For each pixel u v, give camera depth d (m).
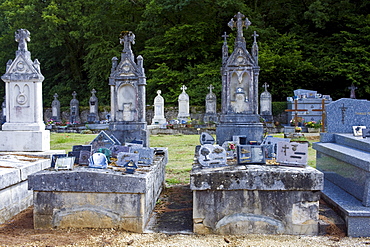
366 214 4.34
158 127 21.17
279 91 31.55
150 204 5.18
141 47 37.56
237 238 4.27
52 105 31.88
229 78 8.48
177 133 20.28
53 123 25.70
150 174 5.07
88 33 33.34
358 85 29.02
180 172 8.77
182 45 34.38
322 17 30.20
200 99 30.02
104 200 4.56
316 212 4.41
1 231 4.59
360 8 32.31
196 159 6.17
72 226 4.58
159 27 35.16
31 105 8.29
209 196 4.47
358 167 5.14
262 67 29.06
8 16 35.56
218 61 32.66
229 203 4.46
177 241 4.17
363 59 28.94
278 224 4.43
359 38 29.88
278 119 28.23
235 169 4.54
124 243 4.10
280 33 34.72
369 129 6.62
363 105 7.73
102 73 35.69
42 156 7.48
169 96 31.25
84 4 36.28
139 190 4.47
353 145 6.40
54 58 39.09
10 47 38.50
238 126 8.17
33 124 8.17
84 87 38.84
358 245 4.05
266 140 6.29
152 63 35.97
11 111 8.32
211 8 33.12
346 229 4.45
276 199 4.43
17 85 8.32
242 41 8.50
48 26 33.53
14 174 5.45
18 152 7.89
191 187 4.44
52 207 4.59
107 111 30.84
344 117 7.73
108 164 5.34
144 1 34.69
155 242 4.14
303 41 32.22
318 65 29.91
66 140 14.87
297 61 29.17
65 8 35.56
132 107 8.81
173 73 31.69
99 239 4.21
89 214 4.57
